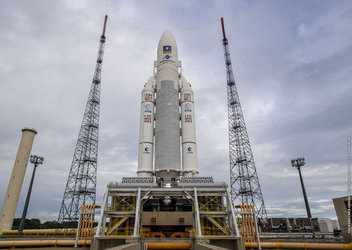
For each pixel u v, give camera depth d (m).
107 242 22.52
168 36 55.19
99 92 72.06
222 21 79.81
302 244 28.12
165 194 30.48
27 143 65.62
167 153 44.28
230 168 67.50
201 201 34.34
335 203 31.11
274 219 62.06
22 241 28.02
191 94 52.19
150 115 50.97
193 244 20.80
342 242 29.95
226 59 76.88
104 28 78.56
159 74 52.03
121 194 30.94
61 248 27.30
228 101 73.56
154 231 34.47
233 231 29.42
